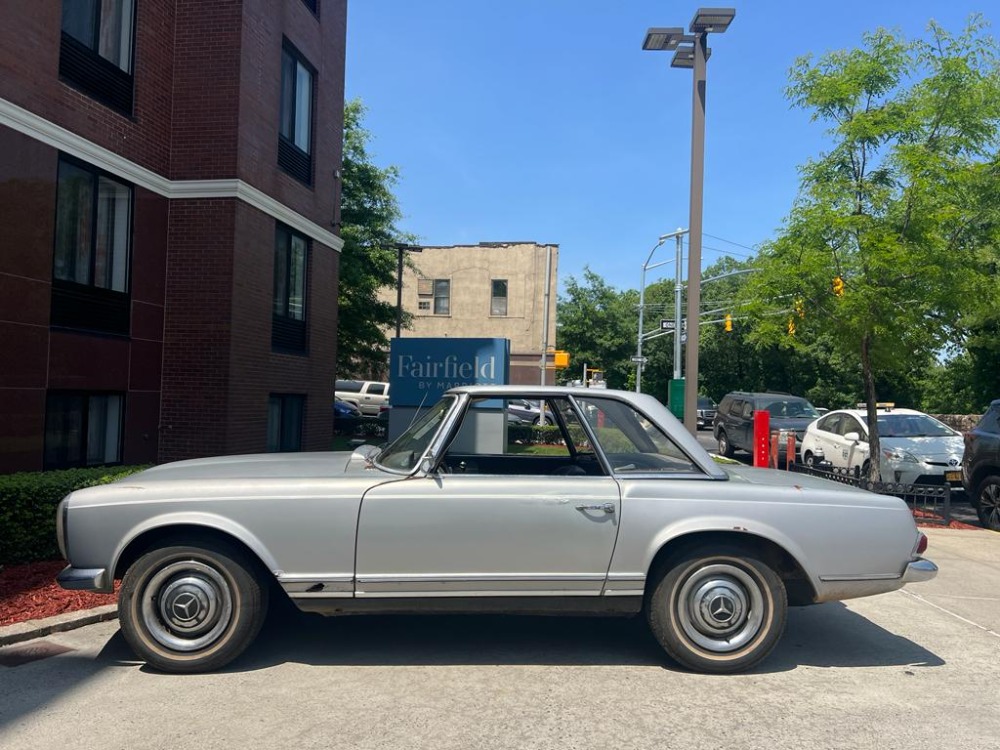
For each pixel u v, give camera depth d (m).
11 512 6.90
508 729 4.05
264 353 13.76
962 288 10.37
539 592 4.82
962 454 12.73
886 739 4.00
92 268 11.11
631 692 4.59
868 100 11.28
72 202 10.74
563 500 4.80
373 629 5.71
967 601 6.88
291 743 3.85
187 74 12.69
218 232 12.62
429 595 4.79
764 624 4.89
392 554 4.74
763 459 14.06
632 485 4.88
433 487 4.80
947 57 10.84
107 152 11.16
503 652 5.26
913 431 13.97
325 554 4.73
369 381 35.78
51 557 7.24
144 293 12.19
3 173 9.42
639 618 6.11
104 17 11.27
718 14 11.50
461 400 5.07
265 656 5.11
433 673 4.85
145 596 4.75
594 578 4.81
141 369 12.15
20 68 9.62
